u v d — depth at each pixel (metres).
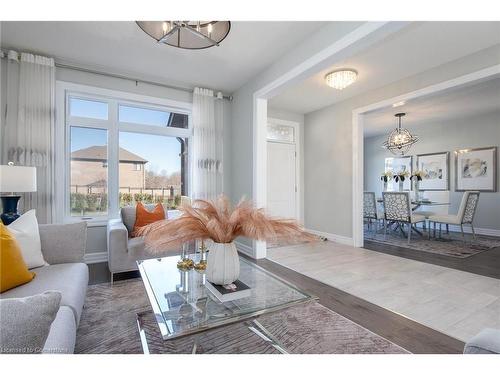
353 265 3.22
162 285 1.62
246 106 3.89
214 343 1.62
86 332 1.73
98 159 3.51
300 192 5.34
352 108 4.36
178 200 4.08
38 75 2.98
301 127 5.38
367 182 7.95
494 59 2.73
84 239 2.05
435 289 2.46
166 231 1.36
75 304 1.38
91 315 1.96
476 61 2.86
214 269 1.42
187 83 3.91
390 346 1.59
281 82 3.09
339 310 2.05
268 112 4.98
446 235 5.29
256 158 3.60
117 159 3.61
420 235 5.21
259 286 1.59
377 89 3.94
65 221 3.27
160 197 3.95
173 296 1.47
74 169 3.37
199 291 1.54
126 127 3.67
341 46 2.27
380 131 7.03
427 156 6.36
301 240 1.36
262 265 3.22
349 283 2.62
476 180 5.52
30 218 1.90
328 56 2.40
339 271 2.99
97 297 2.28
